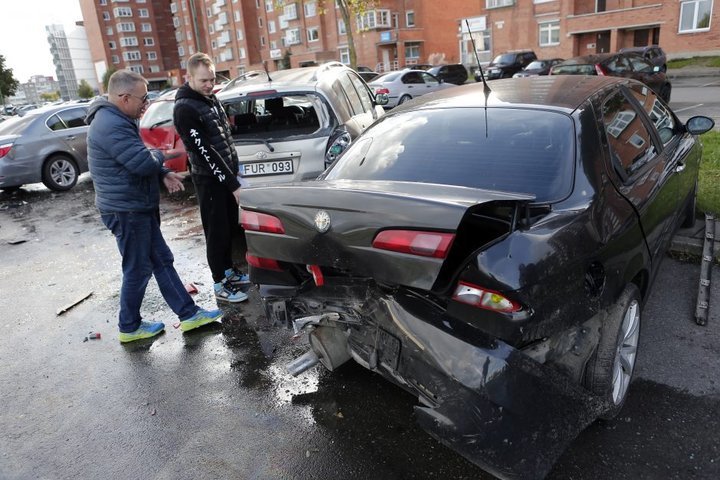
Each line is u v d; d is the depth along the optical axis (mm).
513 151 2723
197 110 3947
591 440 2508
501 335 1976
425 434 2697
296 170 5125
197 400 3146
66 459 2734
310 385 3178
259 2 60750
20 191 10516
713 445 2434
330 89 5324
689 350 3154
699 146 4570
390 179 2893
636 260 2684
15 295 5086
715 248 4270
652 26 28875
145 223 3707
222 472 2553
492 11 35781
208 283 4938
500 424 1923
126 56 89125
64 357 3807
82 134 10375
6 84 59344
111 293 4965
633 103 3438
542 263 2025
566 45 32438
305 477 2479
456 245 2318
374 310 2279
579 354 2328
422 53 47531
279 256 2459
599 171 2553
